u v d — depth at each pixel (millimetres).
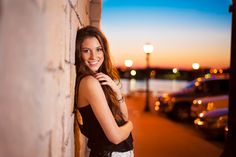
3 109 843
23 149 977
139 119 14664
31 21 1035
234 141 5270
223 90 13312
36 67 1101
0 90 820
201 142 9508
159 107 15516
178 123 13789
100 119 2221
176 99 14359
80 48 2568
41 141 1211
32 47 1048
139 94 37031
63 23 1905
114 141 2264
